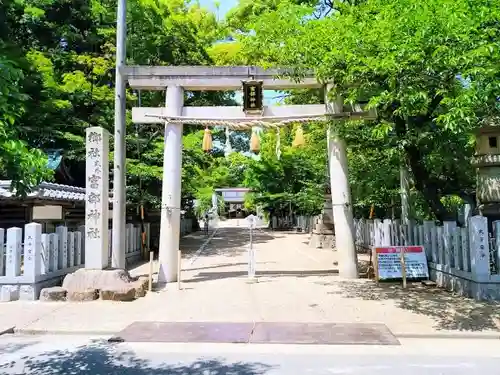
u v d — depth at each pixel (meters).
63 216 15.30
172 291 11.54
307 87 13.30
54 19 20.70
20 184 6.09
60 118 18.64
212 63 23.67
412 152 13.45
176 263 12.95
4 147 5.59
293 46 10.82
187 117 13.06
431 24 7.41
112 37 20.31
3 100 5.61
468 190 18.09
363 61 8.42
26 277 10.64
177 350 6.98
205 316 8.98
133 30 20.83
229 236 34.50
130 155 20.28
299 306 9.73
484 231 9.88
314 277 13.57
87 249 11.31
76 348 7.14
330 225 24.47
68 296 10.46
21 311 9.44
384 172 17.52
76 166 21.00
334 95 11.24
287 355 6.68
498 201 12.08
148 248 19.98
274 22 12.29
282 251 22.38
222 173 38.34
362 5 10.56
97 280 10.95
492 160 12.04
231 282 12.80
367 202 21.97
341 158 13.31
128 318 8.86
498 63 7.20
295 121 13.05
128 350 6.99
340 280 12.92
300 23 11.60
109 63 19.25
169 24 21.62
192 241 29.28
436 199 13.74
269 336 7.58
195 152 21.41
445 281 11.55
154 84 13.09
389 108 12.49
